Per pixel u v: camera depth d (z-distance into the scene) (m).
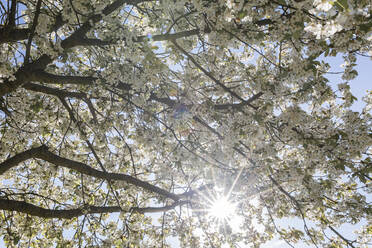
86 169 5.82
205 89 5.54
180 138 5.41
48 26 4.07
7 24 3.99
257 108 4.41
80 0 4.10
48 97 6.99
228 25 3.86
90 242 6.71
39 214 5.50
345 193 5.52
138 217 7.11
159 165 5.82
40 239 7.16
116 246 6.50
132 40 4.12
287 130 4.34
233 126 4.56
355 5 2.60
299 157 5.90
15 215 6.89
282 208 6.05
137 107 5.10
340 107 4.90
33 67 4.37
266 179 5.85
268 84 4.28
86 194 7.11
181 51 4.29
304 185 4.94
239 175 5.07
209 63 5.45
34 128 7.12
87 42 4.44
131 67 4.48
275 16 3.56
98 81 4.71
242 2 3.23
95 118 6.33
